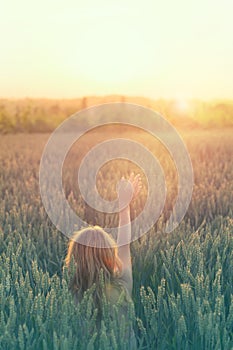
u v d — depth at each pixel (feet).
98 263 13.30
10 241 20.18
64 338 11.53
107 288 13.23
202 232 22.06
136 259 18.42
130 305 12.16
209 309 12.55
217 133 107.24
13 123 151.23
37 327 12.53
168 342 12.96
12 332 12.07
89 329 12.23
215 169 47.47
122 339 11.68
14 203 31.07
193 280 14.61
